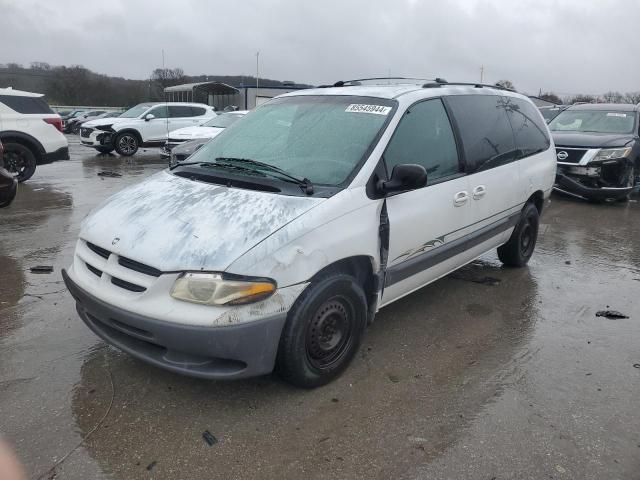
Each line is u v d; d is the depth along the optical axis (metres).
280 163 3.63
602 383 3.47
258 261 2.82
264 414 3.04
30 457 2.64
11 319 4.18
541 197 5.78
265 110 4.37
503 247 5.70
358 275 3.50
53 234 6.77
